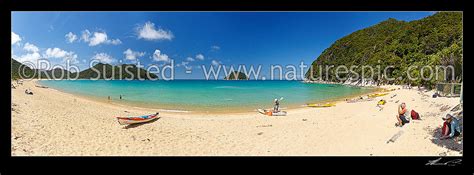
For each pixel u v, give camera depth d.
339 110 18.47
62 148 9.10
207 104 24.12
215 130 12.63
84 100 24.91
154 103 24.66
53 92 31.50
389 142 8.94
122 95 33.47
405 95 23.00
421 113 12.59
